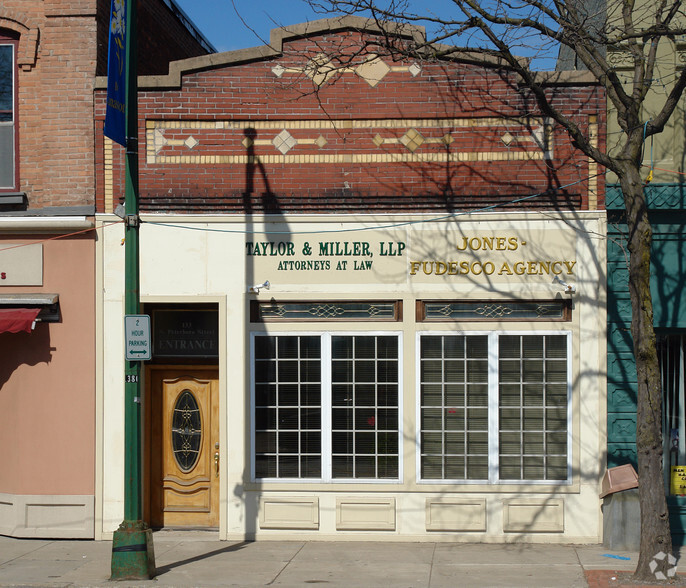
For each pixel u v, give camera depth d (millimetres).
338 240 11438
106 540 11391
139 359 9531
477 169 11383
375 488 11219
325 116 11539
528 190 11305
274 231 11484
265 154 11570
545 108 9461
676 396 11359
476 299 11258
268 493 11328
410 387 11281
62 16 11812
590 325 11141
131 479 9508
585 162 11242
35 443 11523
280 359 11438
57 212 11586
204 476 11930
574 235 11211
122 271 11516
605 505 10789
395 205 11430
